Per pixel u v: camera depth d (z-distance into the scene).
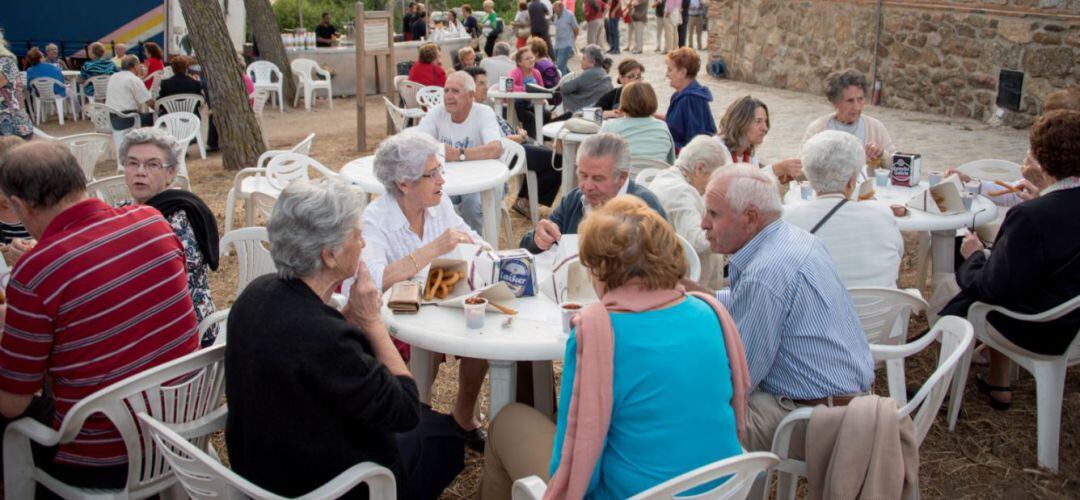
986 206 3.80
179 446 1.89
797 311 2.31
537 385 2.85
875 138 4.71
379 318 2.10
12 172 2.16
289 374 1.83
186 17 7.98
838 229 2.94
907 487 2.14
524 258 2.64
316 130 10.67
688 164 3.59
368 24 10.39
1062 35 8.05
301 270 1.92
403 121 8.58
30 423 2.17
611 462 1.80
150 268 2.24
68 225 2.18
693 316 1.80
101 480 2.22
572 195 3.35
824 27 10.98
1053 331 2.94
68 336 2.13
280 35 12.45
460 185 4.35
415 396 2.01
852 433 2.10
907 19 9.75
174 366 2.11
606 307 1.80
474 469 3.04
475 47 16.95
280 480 1.93
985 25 8.85
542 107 8.32
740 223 2.39
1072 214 2.85
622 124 4.99
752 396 2.42
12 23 14.90
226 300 4.75
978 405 3.47
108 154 9.12
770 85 12.13
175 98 9.14
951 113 9.46
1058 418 3.01
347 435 1.95
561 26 15.54
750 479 1.81
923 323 4.28
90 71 11.47
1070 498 2.90
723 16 12.82
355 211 1.96
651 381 1.73
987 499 2.90
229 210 5.32
